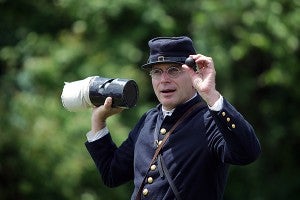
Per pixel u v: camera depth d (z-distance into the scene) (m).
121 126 23.34
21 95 23.75
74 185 22.89
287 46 26.14
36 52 26.00
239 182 27.95
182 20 26.81
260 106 28.03
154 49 10.10
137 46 26.03
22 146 22.88
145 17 25.75
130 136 10.71
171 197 9.74
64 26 27.70
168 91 10.02
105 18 25.95
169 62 9.95
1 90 25.08
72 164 22.78
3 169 23.03
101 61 25.06
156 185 9.86
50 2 27.70
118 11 25.52
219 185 9.86
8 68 26.28
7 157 23.02
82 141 23.23
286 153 28.70
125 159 10.62
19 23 27.89
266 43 25.78
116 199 23.77
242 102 27.25
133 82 10.14
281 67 26.38
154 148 10.10
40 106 23.56
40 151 22.81
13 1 27.67
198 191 9.72
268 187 28.19
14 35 27.97
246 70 27.41
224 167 9.91
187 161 9.76
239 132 9.12
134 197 10.11
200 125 9.85
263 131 28.31
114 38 25.80
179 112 10.06
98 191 23.50
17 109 23.41
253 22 25.75
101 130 10.72
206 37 25.70
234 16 26.00
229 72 26.00
